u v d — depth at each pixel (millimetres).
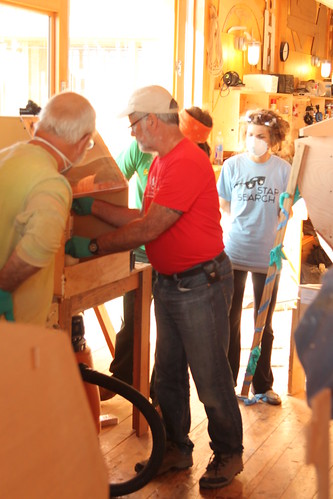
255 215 3453
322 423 936
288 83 6824
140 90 2523
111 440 3133
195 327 2625
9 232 2018
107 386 2574
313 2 8742
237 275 3512
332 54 9711
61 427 1037
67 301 2559
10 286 1983
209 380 2678
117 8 5871
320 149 3131
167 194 2459
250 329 5160
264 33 7195
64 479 1037
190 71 5656
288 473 2920
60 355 1033
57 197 1982
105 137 5719
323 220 3180
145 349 3150
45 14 3561
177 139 2521
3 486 969
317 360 1145
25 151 2059
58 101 2115
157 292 2729
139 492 2729
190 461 2922
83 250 2568
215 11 5762
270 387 3693
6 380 979
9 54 3453
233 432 2766
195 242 2559
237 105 6086
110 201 2793
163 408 2869
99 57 6016
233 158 3584
